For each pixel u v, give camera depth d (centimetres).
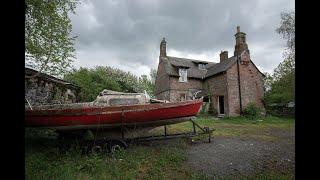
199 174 586
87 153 764
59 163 634
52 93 1384
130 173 580
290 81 2483
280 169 635
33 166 588
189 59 3170
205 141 1002
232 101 2502
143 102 931
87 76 2208
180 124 1577
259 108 2508
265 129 1491
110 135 901
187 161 705
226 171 619
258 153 807
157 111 885
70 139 880
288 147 912
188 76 2802
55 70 1028
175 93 2709
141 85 3766
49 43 990
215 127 1533
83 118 835
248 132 1333
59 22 991
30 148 748
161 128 1329
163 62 2916
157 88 3058
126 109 855
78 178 541
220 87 2603
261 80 2736
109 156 739
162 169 632
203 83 2888
